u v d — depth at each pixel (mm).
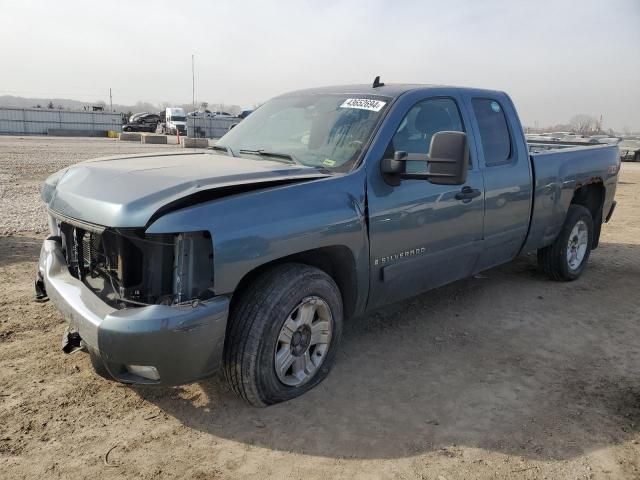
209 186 3090
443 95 4531
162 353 2834
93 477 2797
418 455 3049
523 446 3150
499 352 4402
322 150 4027
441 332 4781
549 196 5559
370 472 2900
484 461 3010
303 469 2914
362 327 4848
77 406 3424
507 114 5172
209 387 3689
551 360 4277
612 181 6746
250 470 2896
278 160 4074
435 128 4398
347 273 3770
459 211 4430
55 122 55938
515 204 5098
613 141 7992
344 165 3814
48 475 2797
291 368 3520
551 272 6227
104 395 3559
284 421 3332
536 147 7012
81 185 3348
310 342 3566
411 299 5613
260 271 3396
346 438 3186
